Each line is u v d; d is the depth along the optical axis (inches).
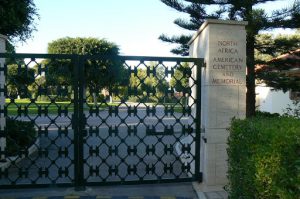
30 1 482.3
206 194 216.2
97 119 743.7
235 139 160.9
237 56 233.5
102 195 217.5
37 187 224.7
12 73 247.8
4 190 226.2
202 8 429.7
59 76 232.4
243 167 147.4
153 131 245.9
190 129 243.6
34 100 237.3
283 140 116.5
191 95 260.2
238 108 233.3
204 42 240.7
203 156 239.6
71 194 219.1
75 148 227.3
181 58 239.5
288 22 383.6
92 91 238.8
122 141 242.2
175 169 283.3
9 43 495.8
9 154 279.9
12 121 341.1
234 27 233.3
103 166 293.3
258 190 128.6
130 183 233.8
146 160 318.3
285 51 432.5
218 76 231.8
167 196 217.2
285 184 111.9
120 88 243.1
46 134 236.2
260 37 428.1
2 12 406.9
